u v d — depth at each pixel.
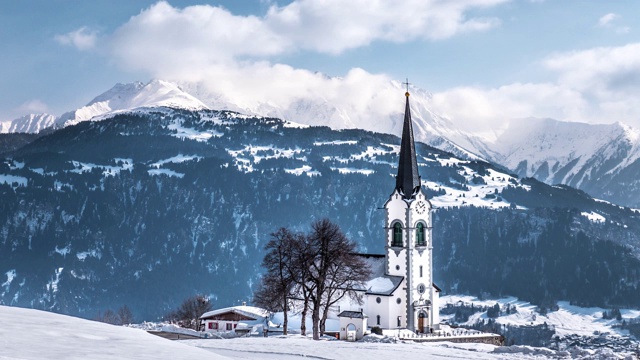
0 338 16.89
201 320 178.75
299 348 57.41
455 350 58.06
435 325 154.75
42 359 15.27
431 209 155.00
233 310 169.88
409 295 150.12
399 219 152.88
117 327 21.36
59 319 21.22
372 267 156.25
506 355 56.97
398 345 61.53
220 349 56.47
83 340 18.23
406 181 153.62
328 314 151.00
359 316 129.88
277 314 157.38
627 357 58.72
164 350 18.50
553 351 61.12
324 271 125.56
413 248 151.75
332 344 62.28
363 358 50.44
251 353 53.03
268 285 127.25
